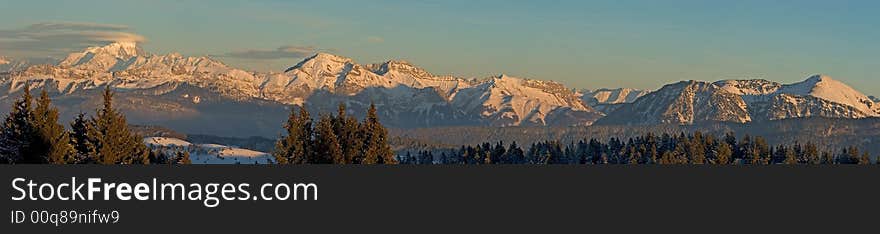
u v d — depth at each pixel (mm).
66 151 64938
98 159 66562
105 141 67062
